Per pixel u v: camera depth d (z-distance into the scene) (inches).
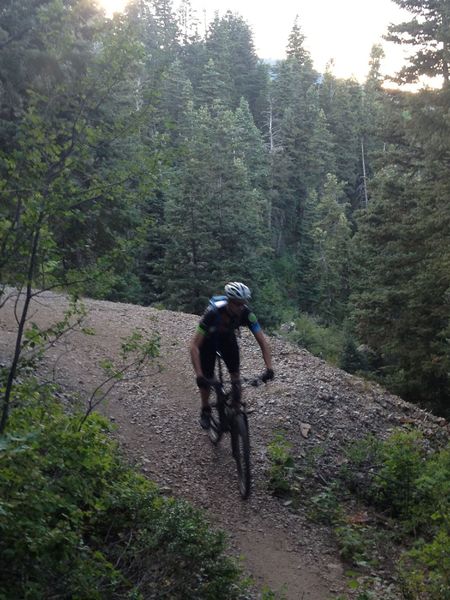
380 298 779.4
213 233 1446.9
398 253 793.6
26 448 126.3
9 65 367.2
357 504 250.8
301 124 3166.8
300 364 374.6
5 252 145.9
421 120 746.8
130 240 162.9
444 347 716.7
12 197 146.2
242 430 230.2
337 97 3462.1
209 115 2438.5
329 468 268.7
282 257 2674.7
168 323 427.8
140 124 154.3
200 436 271.6
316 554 212.4
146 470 234.1
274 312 1542.8
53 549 129.8
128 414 277.6
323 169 3078.2
